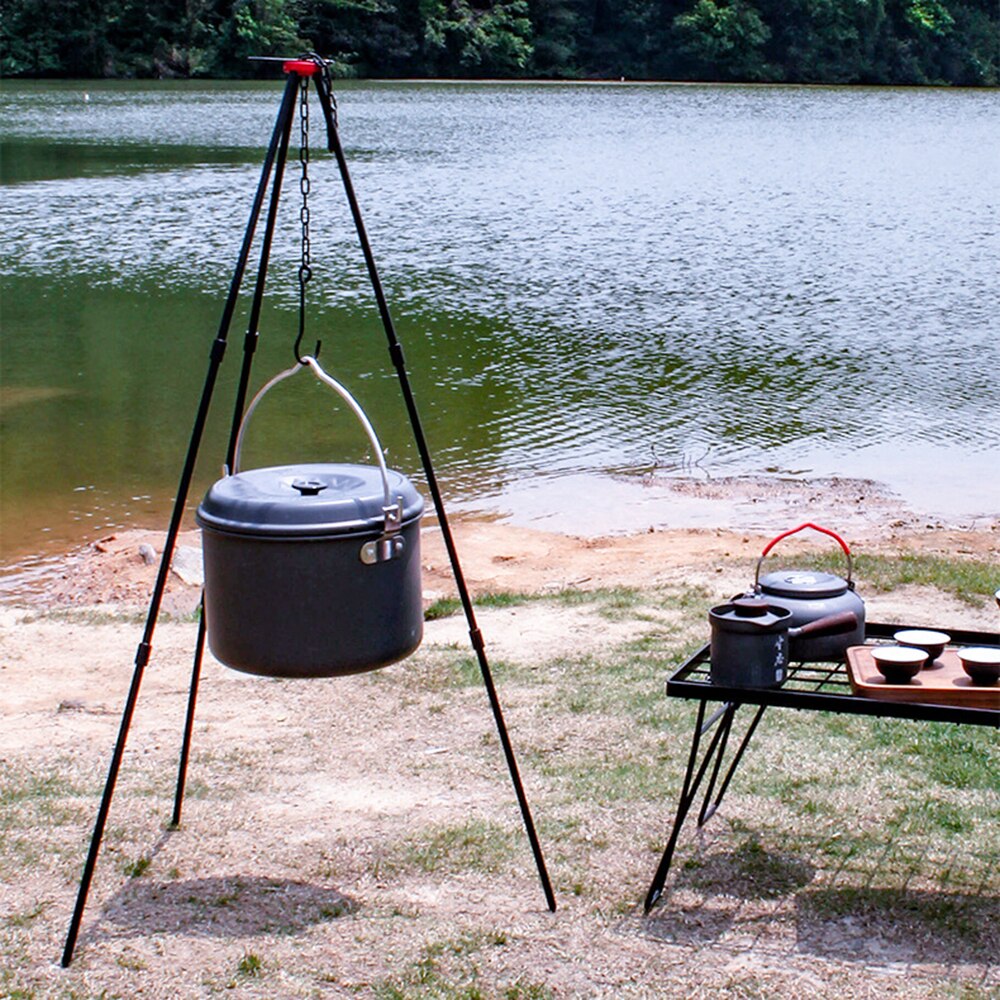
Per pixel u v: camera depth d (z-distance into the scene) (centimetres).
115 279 2622
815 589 389
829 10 9650
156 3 8588
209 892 412
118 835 452
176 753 534
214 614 372
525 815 395
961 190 4362
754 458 1426
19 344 2061
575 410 1648
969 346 2092
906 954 364
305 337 2109
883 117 7438
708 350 2041
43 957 376
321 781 500
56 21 8512
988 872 409
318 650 361
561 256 2981
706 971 360
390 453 1448
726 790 475
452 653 662
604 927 386
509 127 6338
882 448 1465
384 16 9006
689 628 708
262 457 1433
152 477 1357
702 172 4791
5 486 1314
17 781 505
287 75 380
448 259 2916
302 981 363
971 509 1218
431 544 1099
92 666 691
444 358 1955
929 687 354
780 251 3102
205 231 3244
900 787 473
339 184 4212
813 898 396
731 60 9594
